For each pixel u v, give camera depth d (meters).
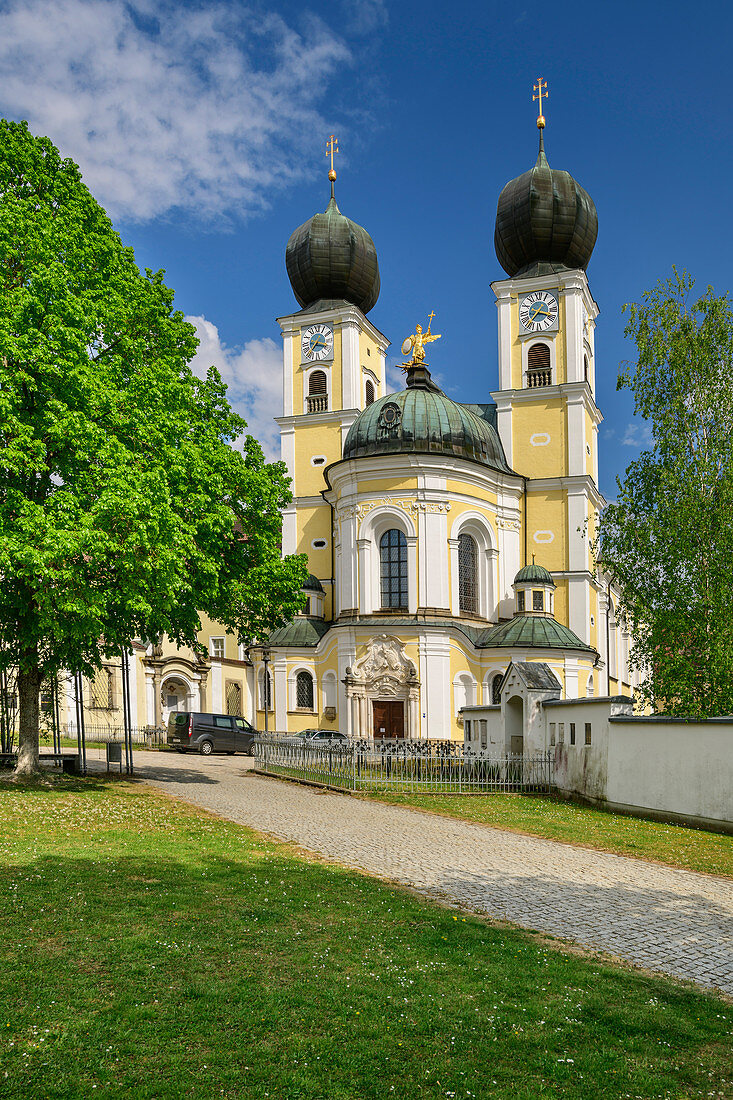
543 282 61.41
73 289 25.41
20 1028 7.80
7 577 24.02
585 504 58.31
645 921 13.09
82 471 23.17
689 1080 7.63
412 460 50.84
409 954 10.49
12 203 25.02
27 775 26.30
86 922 11.02
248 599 30.48
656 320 29.56
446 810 26.06
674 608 27.12
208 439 29.73
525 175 62.62
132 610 24.17
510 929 12.23
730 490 26.56
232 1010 8.38
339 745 32.75
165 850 16.39
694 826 23.08
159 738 52.84
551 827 22.80
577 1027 8.58
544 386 60.22
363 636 50.09
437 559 50.59
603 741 27.11
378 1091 7.06
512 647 49.59
